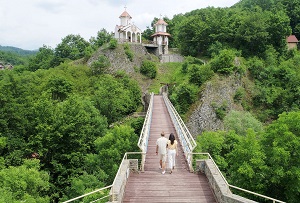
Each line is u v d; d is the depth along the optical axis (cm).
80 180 2456
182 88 4662
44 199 2206
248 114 3981
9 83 3575
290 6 7875
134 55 6475
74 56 8512
